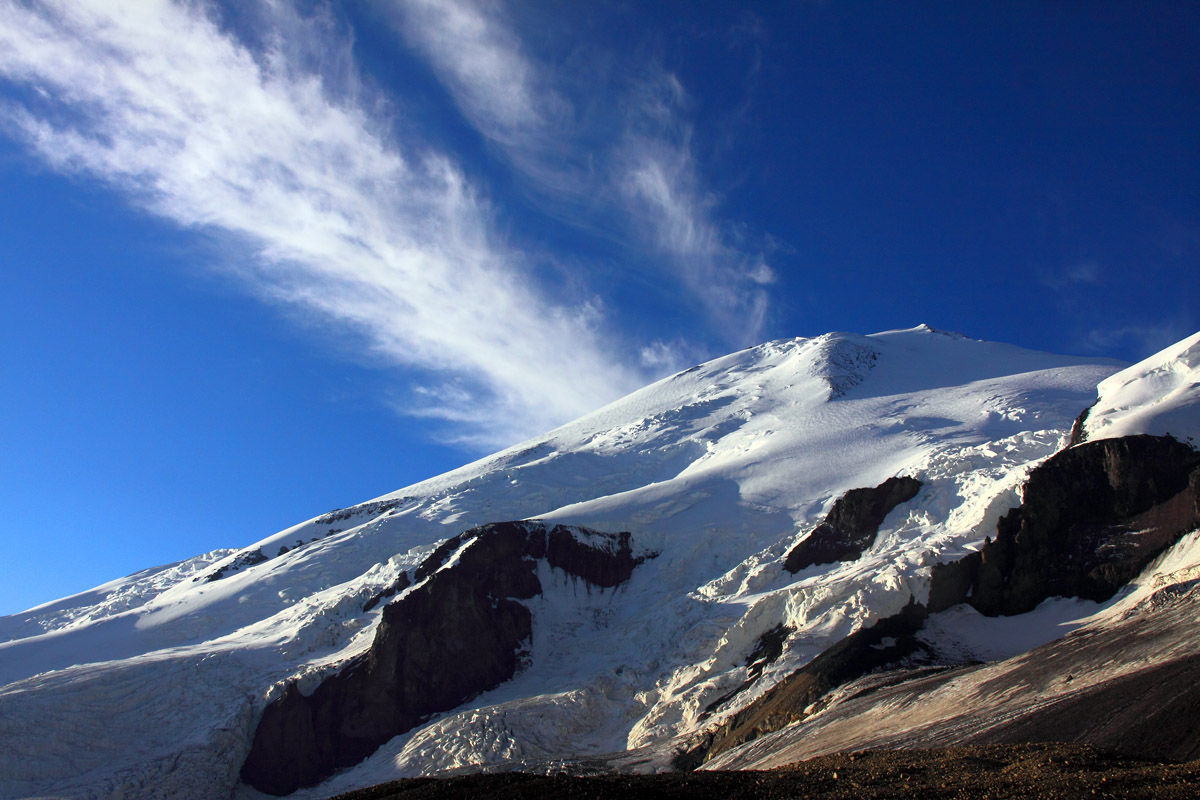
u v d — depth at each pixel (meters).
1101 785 25.02
